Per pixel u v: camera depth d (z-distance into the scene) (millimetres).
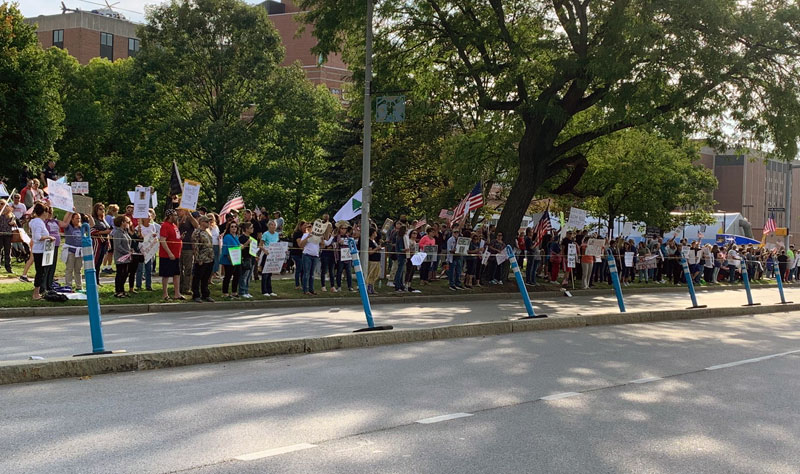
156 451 4797
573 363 9195
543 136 23641
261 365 8164
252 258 16562
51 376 7020
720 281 35844
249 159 49562
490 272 23469
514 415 6238
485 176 31453
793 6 19797
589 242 23797
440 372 8117
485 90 23031
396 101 20562
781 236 45062
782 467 5059
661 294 26609
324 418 5855
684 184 38531
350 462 4699
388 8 22516
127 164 49938
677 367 9312
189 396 6484
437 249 21703
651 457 5156
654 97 19625
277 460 4684
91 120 57906
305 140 50531
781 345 12203
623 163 32812
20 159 40750
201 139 44688
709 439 5746
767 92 20516
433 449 5090
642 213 37156
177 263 15078
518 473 4645
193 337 10164
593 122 27453
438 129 34969
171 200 19391
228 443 5043
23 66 41250
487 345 10453
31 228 13305
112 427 5379
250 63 46844
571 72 20297
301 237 18125
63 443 4938
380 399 6629
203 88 48062
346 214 20328
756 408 7023
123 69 60375
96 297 7707
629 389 7668
